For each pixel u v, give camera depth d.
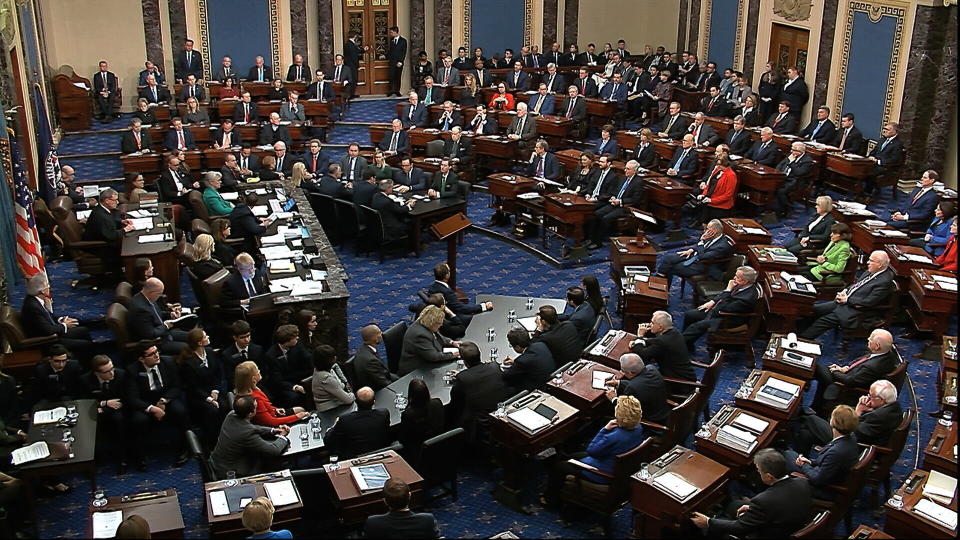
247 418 8.44
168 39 22.23
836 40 19.02
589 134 21.47
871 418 8.48
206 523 8.51
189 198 14.65
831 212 14.14
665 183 15.59
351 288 13.92
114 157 19.59
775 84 20.59
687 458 8.06
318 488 8.04
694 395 8.84
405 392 9.38
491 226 16.50
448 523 8.50
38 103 17.09
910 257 12.18
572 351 10.05
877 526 8.37
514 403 8.88
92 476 8.32
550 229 16.17
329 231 15.42
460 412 9.12
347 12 23.97
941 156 17.23
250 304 10.77
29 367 10.22
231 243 13.34
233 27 22.66
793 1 20.27
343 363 10.90
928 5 16.42
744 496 8.57
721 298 11.30
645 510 7.75
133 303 10.61
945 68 16.70
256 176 16.92
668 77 22.66
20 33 16.14
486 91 22.48
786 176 16.20
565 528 8.44
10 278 13.24
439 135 18.78
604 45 26.25
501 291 13.89
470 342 10.14
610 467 8.09
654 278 12.10
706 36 24.12
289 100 20.25
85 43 21.59
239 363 9.73
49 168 15.88
